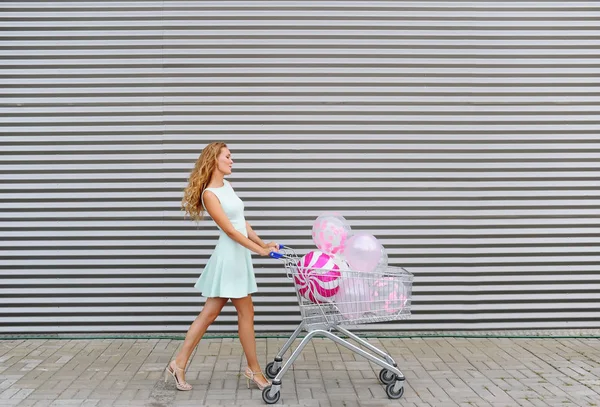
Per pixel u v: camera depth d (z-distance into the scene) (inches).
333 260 198.5
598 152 270.8
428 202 268.4
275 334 269.7
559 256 272.1
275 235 267.4
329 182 266.4
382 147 266.2
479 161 268.7
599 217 271.7
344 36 264.1
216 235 266.1
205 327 208.5
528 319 273.4
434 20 265.3
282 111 264.8
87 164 263.0
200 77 263.3
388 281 195.9
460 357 244.2
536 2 266.2
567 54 267.4
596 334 273.6
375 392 204.8
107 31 261.3
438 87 266.4
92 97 261.9
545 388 209.0
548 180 270.2
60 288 264.7
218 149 208.1
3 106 261.0
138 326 267.4
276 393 193.9
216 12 262.2
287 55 263.9
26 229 263.3
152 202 264.4
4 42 259.8
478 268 270.5
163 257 265.6
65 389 205.0
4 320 265.1
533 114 268.7
